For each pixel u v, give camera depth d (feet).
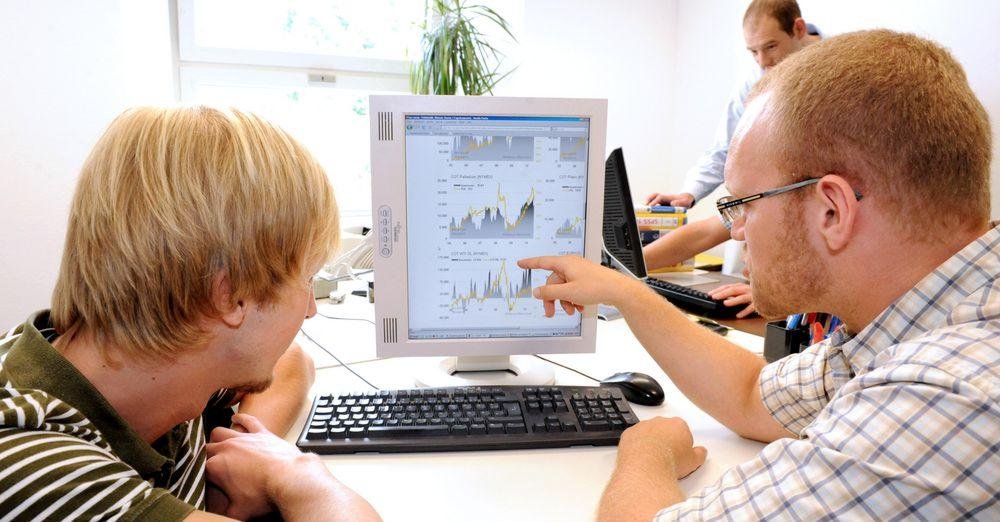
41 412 1.48
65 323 1.74
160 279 1.63
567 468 2.50
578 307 3.25
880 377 1.70
